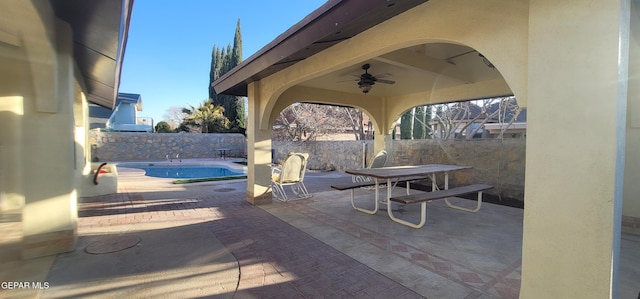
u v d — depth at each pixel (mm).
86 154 7180
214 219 4684
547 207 1730
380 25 2846
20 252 3221
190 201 6012
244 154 19750
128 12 2564
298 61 3957
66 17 2895
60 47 3133
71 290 2463
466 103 9547
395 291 2484
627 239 3557
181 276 2744
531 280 1818
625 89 1529
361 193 7078
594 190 1550
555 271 1709
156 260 3096
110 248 3406
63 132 3236
